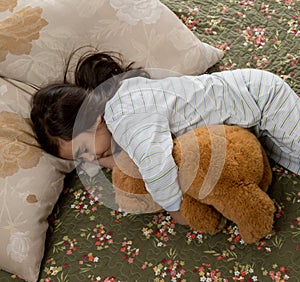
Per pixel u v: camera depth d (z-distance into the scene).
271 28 1.59
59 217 1.33
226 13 1.66
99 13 1.44
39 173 1.30
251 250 1.20
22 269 1.23
